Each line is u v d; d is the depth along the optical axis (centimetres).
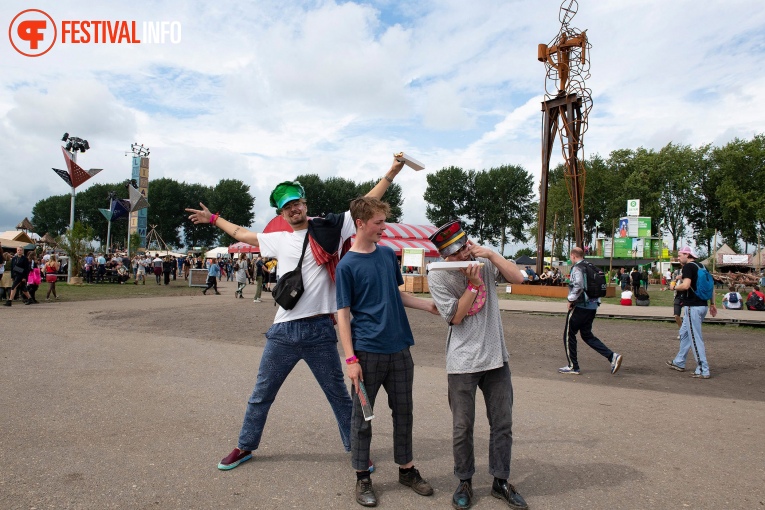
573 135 2447
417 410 498
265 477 335
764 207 6284
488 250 320
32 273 1522
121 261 3225
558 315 1498
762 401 563
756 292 1683
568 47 2450
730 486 326
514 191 7794
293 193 346
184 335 969
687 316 705
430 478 342
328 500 304
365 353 316
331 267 354
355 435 310
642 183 7050
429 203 8325
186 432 416
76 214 10256
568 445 403
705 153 7356
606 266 6038
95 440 392
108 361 694
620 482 333
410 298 345
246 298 2006
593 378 681
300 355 351
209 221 377
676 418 484
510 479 338
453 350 316
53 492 301
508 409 316
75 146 2711
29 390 530
